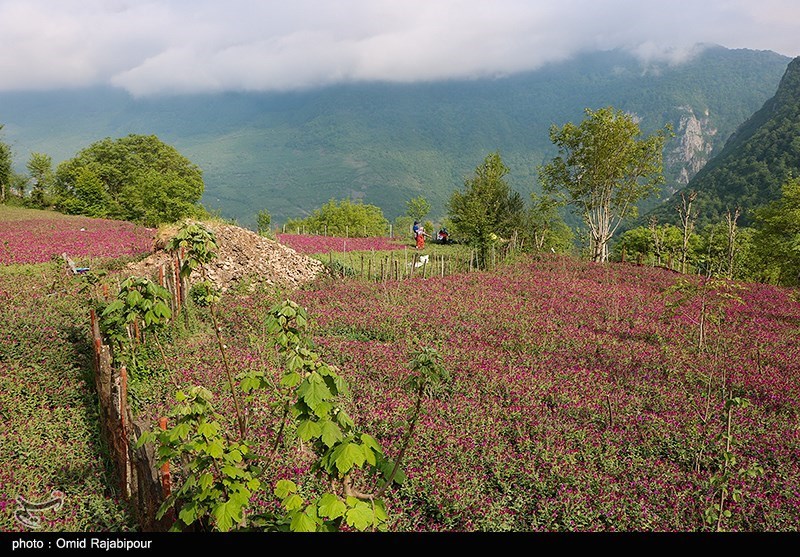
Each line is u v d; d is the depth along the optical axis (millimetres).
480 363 13375
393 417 10164
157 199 39938
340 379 4281
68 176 67375
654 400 11570
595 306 19969
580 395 11727
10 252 27109
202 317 16938
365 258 32062
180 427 4488
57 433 9000
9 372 10844
